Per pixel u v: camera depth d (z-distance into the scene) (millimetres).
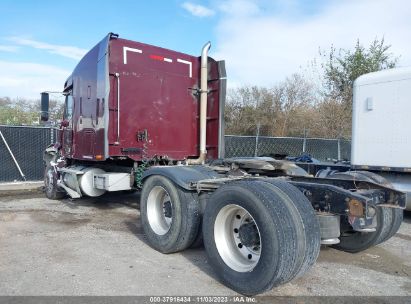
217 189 4258
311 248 3711
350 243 5309
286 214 3621
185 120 8000
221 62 7934
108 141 6953
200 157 7773
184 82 7969
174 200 4961
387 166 7840
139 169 7258
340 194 4035
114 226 6711
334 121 22031
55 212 7891
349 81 22500
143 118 7402
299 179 5668
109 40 6902
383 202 4867
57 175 9062
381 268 4797
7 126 12180
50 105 9406
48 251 5191
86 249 5305
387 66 22328
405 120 7598
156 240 5195
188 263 4785
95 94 7309
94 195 7836
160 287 4035
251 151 14312
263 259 3619
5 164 12195
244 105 28578
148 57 7461
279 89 28703
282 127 27172
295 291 4012
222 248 4156
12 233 6121
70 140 8602
